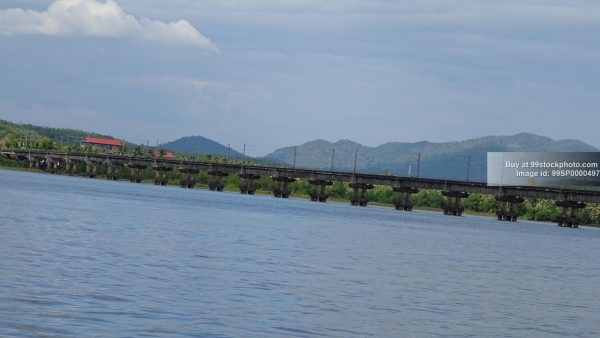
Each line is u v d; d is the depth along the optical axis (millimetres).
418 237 128250
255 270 62594
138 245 75062
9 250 62156
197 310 42594
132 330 36656
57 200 145500
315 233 115625
